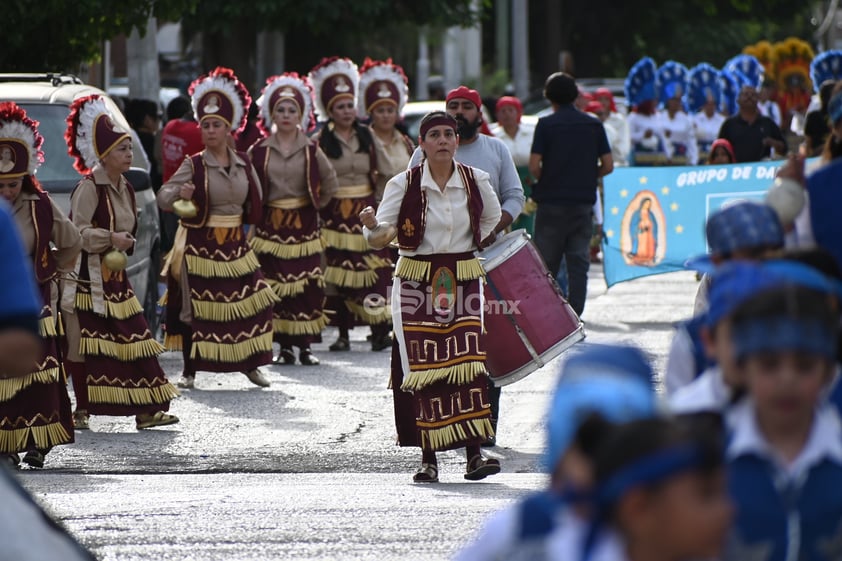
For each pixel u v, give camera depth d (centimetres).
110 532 1611
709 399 904
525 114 6581
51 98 2986
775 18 11219
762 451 862
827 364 823
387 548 1538
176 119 3672
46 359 2050
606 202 3834
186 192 2683
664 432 661
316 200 3084
